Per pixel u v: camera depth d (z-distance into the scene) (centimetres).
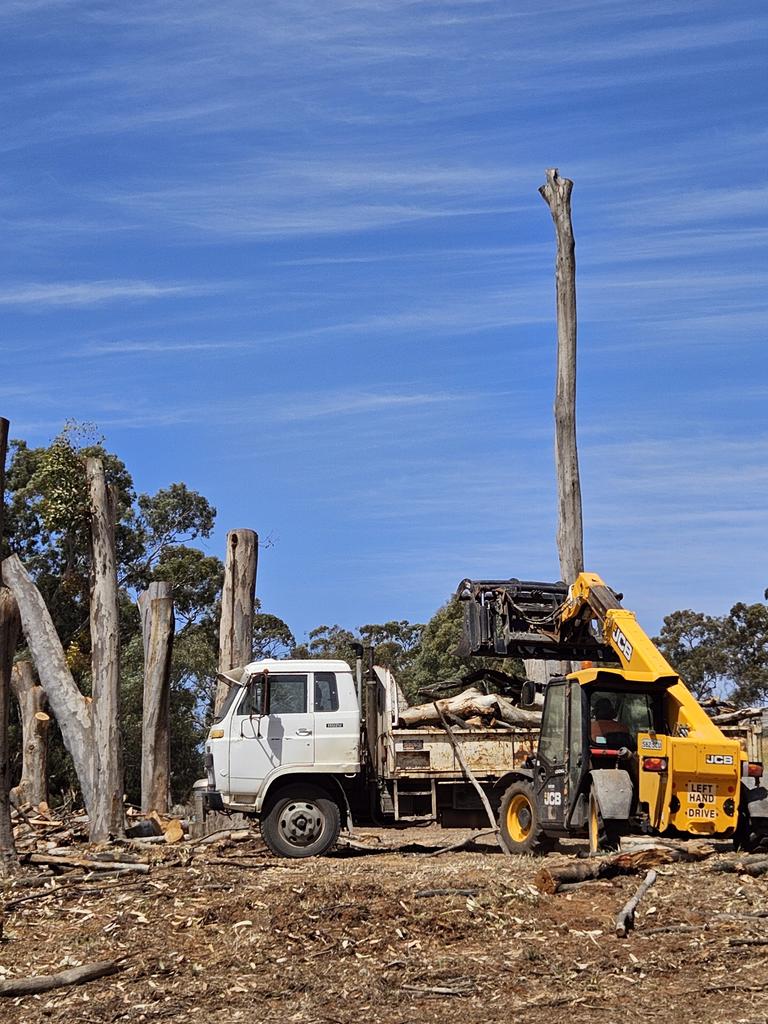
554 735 1389
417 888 1083
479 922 977
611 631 1455
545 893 1070
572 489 2228
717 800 1273
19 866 1287
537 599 1648
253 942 950
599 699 1359
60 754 3416
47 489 2105
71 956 945
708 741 1282
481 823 1600
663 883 1098
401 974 864
